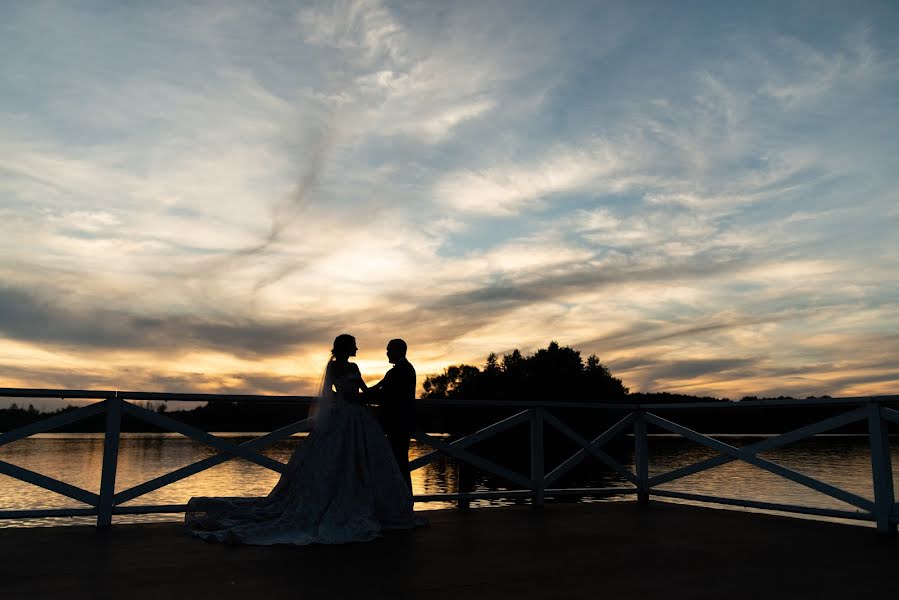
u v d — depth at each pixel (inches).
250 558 149.9
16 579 126.3
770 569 142.9
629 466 869.2
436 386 3058.6
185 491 518.3
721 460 245.6
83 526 197.9
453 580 129.1
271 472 685.3
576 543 175.2
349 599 113.0
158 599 111.3
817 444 1395.2
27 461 844.6
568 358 2689.5
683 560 152.4
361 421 200.5
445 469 840.3
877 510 197.3
